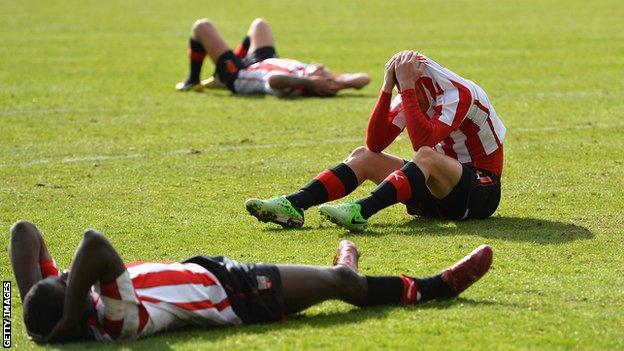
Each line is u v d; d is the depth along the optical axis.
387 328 18.86
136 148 38.66
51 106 47.75
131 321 17.94
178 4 106.31
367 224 27.38
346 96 51.25
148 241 25.95
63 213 29.14
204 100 50.09
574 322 19.23
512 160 35.88
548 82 53.97
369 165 27.38
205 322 18.62
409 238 25.72
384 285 19.92
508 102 48.16
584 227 26.69
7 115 45.38
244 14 95.62
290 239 25.89
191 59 52.91
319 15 93.94
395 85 26.89
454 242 25.22
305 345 18.05
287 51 68.06
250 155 37.38
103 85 54.25
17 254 19.02
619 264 23.30
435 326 18.95
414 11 96.75
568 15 90.88
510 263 23.30
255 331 18.69
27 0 110.06
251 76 51.78
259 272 18.83
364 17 91.62
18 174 34.38
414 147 26.44
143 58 65.50
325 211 25.94
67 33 79.75
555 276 22.31
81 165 35.78
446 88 26.36
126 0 110.38
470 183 26.62
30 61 63.34
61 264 24.00
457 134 27.28
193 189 32.16
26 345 18.41
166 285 18.30
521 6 100.25
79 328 18.19
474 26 82.88
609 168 34.38
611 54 64.56
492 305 20.23
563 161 35.59
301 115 45.66
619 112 45.19
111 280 17.72
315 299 19.20
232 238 26.11
